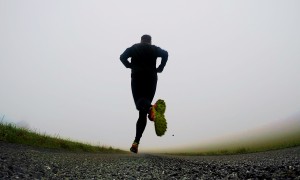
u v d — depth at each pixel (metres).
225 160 4.16
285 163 2.76
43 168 2.65
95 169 2.89
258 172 2.35
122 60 3.61
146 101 3.27
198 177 2.32
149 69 3.49
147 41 3.70
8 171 2.22
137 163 3.51
